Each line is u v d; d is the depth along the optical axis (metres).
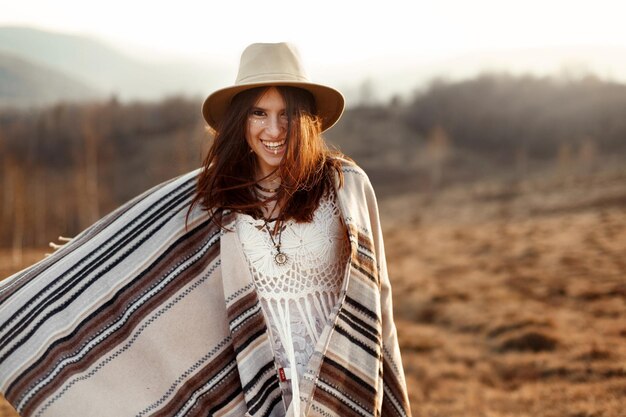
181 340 2.60
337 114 2.81
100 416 2.57
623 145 88.25
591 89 112.44
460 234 37.62
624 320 14.49
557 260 25.33
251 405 2.44
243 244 2.59
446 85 120.88
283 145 2.60
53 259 2.79
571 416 7.19
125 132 104.75
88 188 64.31
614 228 32.12
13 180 52.66
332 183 2.69
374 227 2.79
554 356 11.28
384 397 2.74
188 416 2.57
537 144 96.56
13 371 2.64
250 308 2.52
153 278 2.65
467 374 11.20
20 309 2.70
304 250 2.59
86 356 2.63
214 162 2.64
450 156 93.12
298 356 2.54
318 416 2.43
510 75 122.88
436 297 20.25
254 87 2.59
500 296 19.53
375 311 2.59
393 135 105.12
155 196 2.78
